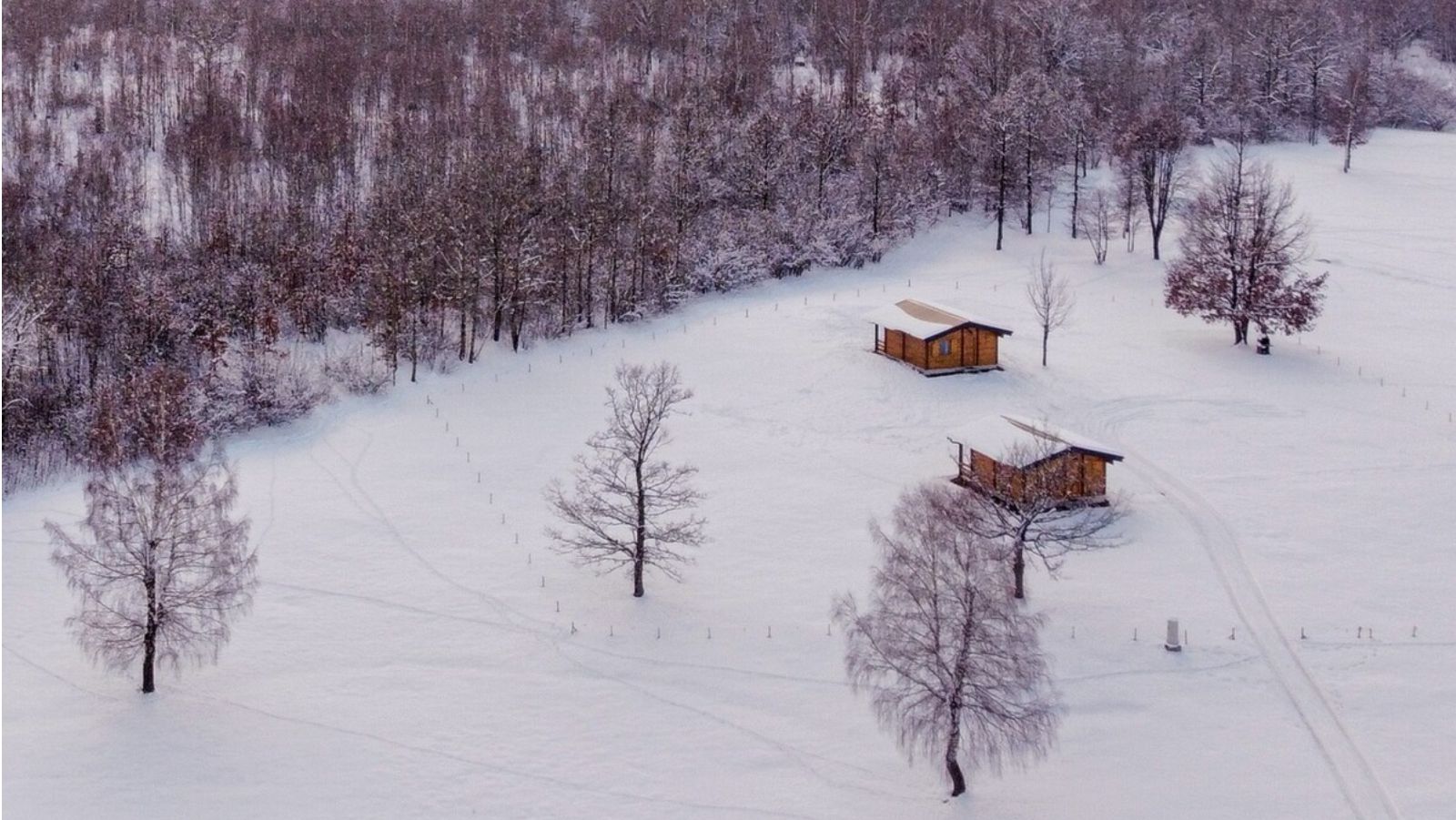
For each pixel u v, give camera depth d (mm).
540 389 75812
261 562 53719
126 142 109438
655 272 92312
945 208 112688
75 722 41938
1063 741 40781
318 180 102688
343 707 43375
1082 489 57875
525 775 39844
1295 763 39375
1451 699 42406
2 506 60844
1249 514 56688
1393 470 61031
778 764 40344
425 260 81938
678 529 51969
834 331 83312
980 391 72062
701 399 72562
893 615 38969
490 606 50500
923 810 37719
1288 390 72062
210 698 43750
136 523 43938
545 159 105250
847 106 123188
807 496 59875
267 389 70938
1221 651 45875
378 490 61594
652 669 46031
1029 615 45000
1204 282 81250
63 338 78438
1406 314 85062
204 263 85938
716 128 115625
